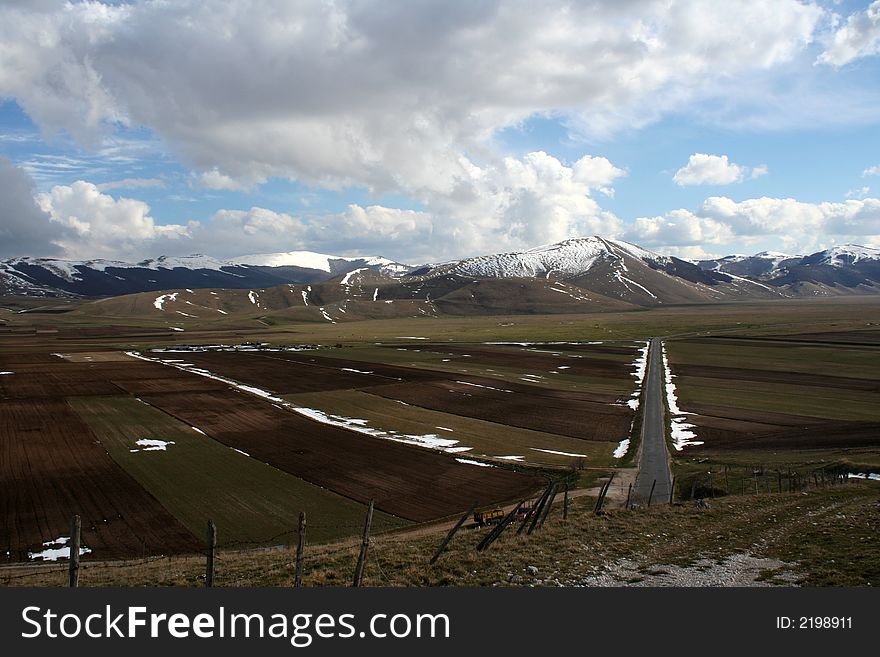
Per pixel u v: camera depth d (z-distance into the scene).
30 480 51.81
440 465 58.25
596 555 22.08
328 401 94.50
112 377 116.56
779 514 29.92
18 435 68.81
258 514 44.12
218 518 43.16
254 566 24.02
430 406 90.69
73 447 63.59
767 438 68.00
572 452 64.12
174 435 70.00
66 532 39.94
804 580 18.75
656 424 77.44
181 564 28.12
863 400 90.94
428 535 32.75
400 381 113.50
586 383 111.44
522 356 154.25
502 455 62.72
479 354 159.25
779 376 115.94
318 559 23.47
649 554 22.22
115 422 76.69
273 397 97.81
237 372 126.19
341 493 49.50
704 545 23.48
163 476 53.50
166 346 187.75
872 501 33.34
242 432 72.12
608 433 73.38
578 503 42.03
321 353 165.00
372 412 86.38
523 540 24.70
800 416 80.06
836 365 128.62
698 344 176.50
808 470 50.25
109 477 52.97
